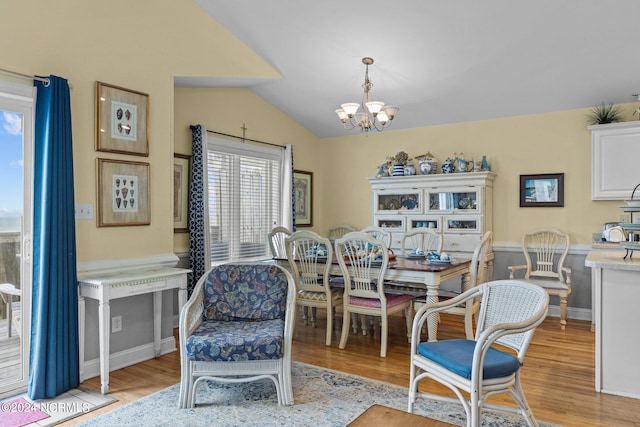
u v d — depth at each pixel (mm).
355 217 6305
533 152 5070
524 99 4816
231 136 5113
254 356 2631
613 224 4426
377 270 3725
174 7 3822
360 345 3930
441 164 5641
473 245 5078
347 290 3830
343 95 5234
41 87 2873
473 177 5051
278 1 3750
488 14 3557
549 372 3232
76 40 3102
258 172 5535
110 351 3334
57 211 2852
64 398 2816
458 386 2057
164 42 3750
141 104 3523
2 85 2717
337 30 4008
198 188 4582
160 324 3672
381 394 2865
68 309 2924
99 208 3211
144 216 3535
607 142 4414
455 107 5168
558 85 4469
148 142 3570
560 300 4711
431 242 5129
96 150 3207
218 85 4824
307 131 6363
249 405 2703
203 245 4574
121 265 3348
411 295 4074
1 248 2852
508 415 2566
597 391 2879
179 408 2660
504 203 5242
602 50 3846
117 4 3375
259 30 4207
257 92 5398
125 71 3424
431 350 2270
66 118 2918
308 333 4328
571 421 2473
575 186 4852
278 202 5805
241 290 3154
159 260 3619
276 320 3021
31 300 2873
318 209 6574
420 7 3562
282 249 5719
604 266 2795
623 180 4340
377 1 3564
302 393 2877
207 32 4133
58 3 3002
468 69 4383
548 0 3346
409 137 5867
